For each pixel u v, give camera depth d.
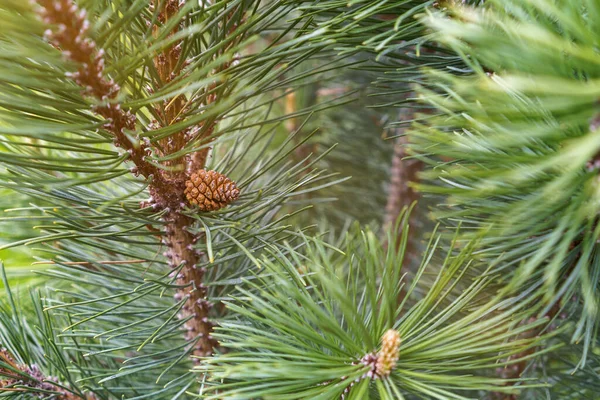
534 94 0.96
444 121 0.99
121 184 1.30
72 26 0.99
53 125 1.02
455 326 1.07
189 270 1.20
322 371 1.03
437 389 1.03
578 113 0.94
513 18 1.00
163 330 1.24
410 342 1.08
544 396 1.26
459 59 1.16
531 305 1.17
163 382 1.27
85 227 1.12
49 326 1.24
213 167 1.32
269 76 1.10
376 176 1.81
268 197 1.25
